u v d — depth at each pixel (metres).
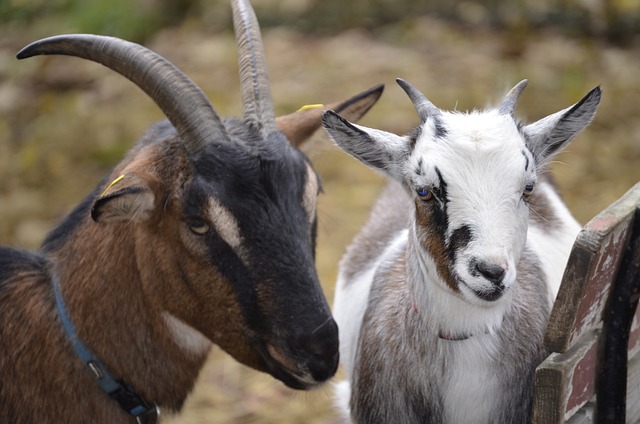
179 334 5.62
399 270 6.01
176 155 5.31
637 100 12.78
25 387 5.50
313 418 8.45
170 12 15.68
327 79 13.39
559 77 13.22
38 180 12.34
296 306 5.12
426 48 14.06
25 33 15.82
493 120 5.19
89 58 5.43
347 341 6.62
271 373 5.48
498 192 5.00
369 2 15.05
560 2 14.61
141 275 5.44
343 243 10.54
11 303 5.59
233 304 5.27
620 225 4.29
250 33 5.71
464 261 4.97
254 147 5.24
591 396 4.85
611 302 4.66
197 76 13.95
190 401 8.69
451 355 5.55
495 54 13.79
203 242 5.21
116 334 5.52
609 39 14.34
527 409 5.68
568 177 11.34
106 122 13.24
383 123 12.05
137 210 5.18
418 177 5.18
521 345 5.57
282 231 5.14
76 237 5.60
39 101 13.94
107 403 5.61
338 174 11.76
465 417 5.69
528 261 5.81
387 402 5.82
